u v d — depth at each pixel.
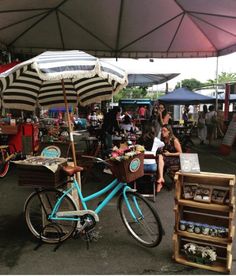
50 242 3.67
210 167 8.25
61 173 3.51
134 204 3.72
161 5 6.89
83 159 6.20
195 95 15.14
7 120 8.90
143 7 7.02
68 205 3.67
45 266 3.17
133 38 8.90
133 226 4.09
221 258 3.19
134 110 18.84
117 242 3.69
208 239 3.13
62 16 7.51
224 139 10.70
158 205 5.07
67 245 3.62
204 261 3.14
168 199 5.38
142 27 8.15
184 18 7.55
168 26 8.04
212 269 3.09
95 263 3.23
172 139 5.94
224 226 3.22
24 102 4.97
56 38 8.85
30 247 3.59
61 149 5.03
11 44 8.88
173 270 3.10
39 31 8.27
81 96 5.24
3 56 9.49
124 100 18.98
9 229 4.10
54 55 3.41
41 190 3.65
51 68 3.12
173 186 6.01
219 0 6.05
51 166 3.34
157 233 3.61
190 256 3.21
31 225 3.82
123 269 3.11
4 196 5.58
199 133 13.50
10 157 7.25
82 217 3.60
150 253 3.43
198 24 7.79
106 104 17.42
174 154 5.77
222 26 7.57
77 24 7.98
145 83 21.05
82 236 3.79
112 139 7.91
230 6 6.23
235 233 3.85
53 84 5.04
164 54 10.03
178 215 3.27
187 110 18.44
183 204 3.24
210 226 3.19
